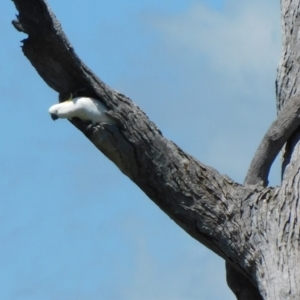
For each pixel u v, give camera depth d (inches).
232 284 991.0
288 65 1061.1
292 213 945.5
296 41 1070.4
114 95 916.0
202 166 968.9
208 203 957.8
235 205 963.3
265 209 959.6
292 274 914.7
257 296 977.5
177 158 951.6
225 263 1000.2
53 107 909.2
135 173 943.7
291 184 962.1
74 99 909.2
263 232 949.2
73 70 895.7
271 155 1013.2
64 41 874.8
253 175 1008.9
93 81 904.3
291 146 1024.2
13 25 871.1
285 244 934.4
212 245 963.3
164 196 957.2
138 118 924.6
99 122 908.6
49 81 909.2
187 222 962.1
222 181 971.9
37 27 866.1
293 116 1011.9
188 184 955.3
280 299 906.1
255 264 943.0
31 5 853.2
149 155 932.6
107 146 919.0
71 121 925.2
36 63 894.4
